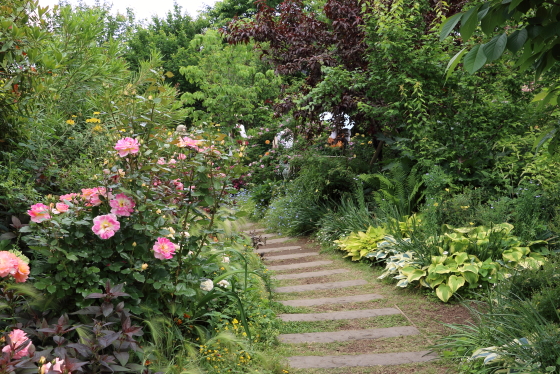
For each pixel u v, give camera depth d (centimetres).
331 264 676
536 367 311
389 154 945
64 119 514
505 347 340
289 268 671
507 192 656
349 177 862
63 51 497
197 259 385
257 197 1112
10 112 408
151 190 362
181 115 506
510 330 367
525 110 668
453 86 722
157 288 335
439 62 724
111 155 359
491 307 405
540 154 584
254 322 438
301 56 988
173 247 346
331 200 870
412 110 713
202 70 1812
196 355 347
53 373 217
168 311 369
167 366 312
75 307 326
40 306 304
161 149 376
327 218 816
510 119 691
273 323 451
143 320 319
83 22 523
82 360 268
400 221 684
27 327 286
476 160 700
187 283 373
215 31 1834
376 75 791
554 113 411
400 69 750
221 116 1736
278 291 570
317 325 464
